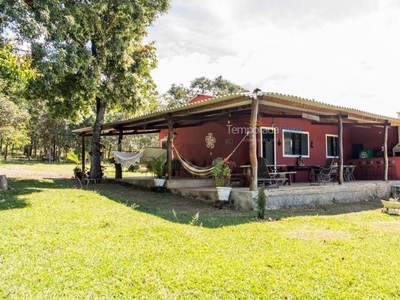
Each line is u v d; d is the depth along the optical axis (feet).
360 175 42.55
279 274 10.55
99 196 26.96
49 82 28.60
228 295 9.07
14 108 55.57
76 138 86.17
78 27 31.35
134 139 94.12
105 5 33.96
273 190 24.99
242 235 15.60
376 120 35.37
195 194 28.35
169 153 31.99
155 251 12.71
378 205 28.19
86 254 12.15
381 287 9.65
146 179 35.22
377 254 12.78
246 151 34.30
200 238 14.79
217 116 31.45
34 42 26.40
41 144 106.52
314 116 31.35
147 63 41.91
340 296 9.02
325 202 28.45
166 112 29.96
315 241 14.71
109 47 36.24
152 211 21.79
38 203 22.06
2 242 13.23
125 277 10.15
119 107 42.50
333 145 42.98
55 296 8.87
